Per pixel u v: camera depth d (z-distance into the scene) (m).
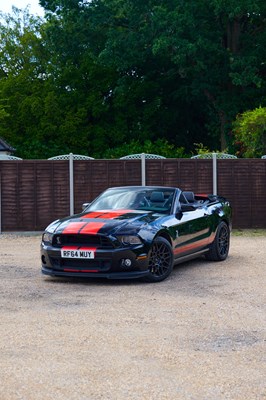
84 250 9.78
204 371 5.49
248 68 31.97
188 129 42.19
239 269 11.34
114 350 6.13
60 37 37.44
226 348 6.20
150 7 33.47
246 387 5.09
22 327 7.06
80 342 6.43
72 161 18.17
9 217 18.16
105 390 5.03
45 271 10.24
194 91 35.25
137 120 39.22
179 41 31.31
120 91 35.81
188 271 11.16
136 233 9.84
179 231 10.79
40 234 18.14
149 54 35.44
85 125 38.81
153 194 11.31
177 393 4.96
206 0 32.12
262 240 16.25
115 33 34.09
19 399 4.85
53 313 7.77
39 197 18.14
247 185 18.55
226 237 12.62
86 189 18.25
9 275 10.80
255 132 21.48
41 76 42.12
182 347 6.24
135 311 7.88
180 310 7.92
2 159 18.45
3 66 44.97
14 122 39.06
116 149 34.22
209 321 7.33
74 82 38.06
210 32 32.84
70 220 10.48
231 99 35.00
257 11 30.98
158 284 9.90
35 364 5.70
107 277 9.72
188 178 18.38
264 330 6.91
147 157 19.09
